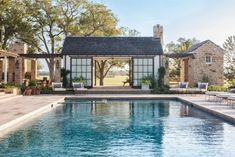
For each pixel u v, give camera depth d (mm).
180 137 12945
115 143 11969
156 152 10766
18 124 15289
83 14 44031
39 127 14930
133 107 22594
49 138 12711
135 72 34219
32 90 30125
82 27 43844
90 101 26141
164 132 13922
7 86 29359
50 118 17625
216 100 24219
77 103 24828
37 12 42156
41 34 43594
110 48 34438
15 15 40906
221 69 34531
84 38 35625
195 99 25062
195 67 34281
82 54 33656
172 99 27094
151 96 27375
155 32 36688
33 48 43938
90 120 17047
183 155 10406
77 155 10367
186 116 18406
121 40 35531
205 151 10859
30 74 38594
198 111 20484
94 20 44250
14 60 35156
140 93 30906
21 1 42062
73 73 34031
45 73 58625
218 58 34531
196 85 33469
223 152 10727
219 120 16969
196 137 12914
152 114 19234
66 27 43375
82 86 31969
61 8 42969
